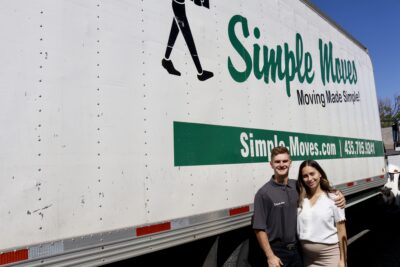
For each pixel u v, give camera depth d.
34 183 1.90
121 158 2.33
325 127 5.17
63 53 2.10
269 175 3.75
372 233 7.89
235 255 3.44
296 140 4.35
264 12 4.05
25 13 1.96
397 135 12.38
